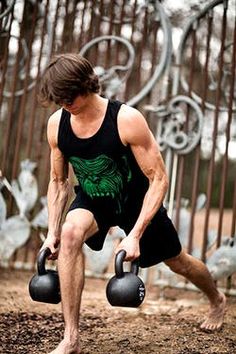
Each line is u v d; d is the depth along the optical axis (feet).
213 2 20.15
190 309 17.78
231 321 15.64
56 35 22.67
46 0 21.93
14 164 21.98
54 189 12.10
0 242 21.88
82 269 10.94
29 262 25.76
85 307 17.37
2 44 23.54
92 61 21.65
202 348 13.08
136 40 26.94
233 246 19.19
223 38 19.98
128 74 21.16
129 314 16.62
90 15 21.75
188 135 20.35
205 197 20.08
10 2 21.80
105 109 11.08
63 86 10.34
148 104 20.99
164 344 13.34
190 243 19.71
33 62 26.89
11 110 22.09
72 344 10.69
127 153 11.25
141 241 12.50
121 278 10.55
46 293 11.00
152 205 11.10
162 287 19.84
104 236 12.17
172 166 20.56
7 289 19.58
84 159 11.32
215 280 19.10
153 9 21.22
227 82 21.31
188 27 20.62
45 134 24.84
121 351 12.70
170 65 20.84
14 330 14.05
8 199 23.79
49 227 11.77
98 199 11.72
